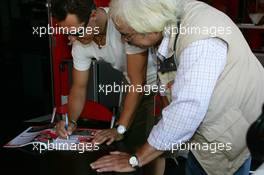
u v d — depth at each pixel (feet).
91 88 9.45
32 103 9.93
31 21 9.90
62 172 4.03
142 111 5.51
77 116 5.66
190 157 4.66
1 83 9.68
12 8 9.66
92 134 5.14
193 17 3.75
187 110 3.63
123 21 3.67
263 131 2.21
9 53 9.79
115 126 5.33
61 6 4.24
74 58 5.48
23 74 9.93
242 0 11.08
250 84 4.04
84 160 4.34
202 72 3.53
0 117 9.23
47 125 5.68
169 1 3.58
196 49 3.54
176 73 3.93
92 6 4.50
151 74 5.48
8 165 4.25
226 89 3.87
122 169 4.05
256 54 10.36
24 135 5.18
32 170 4.10
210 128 4.09
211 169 4.40
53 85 10.30
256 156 2.27
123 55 5.31
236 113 4.00
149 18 3.58
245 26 10.62
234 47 3.82
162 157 5.06
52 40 10.09
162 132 3.85
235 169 4.38
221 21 3.77
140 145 4.79
